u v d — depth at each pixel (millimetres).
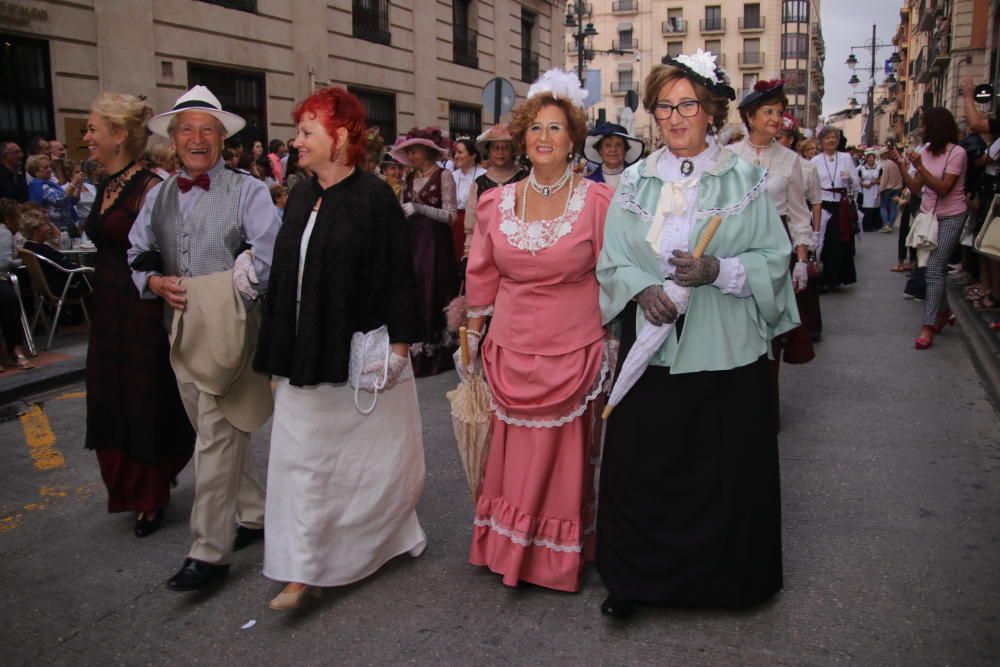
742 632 2881
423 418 5574
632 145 6203
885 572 3271
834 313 8867
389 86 18031
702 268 2707
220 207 3391
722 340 2818
